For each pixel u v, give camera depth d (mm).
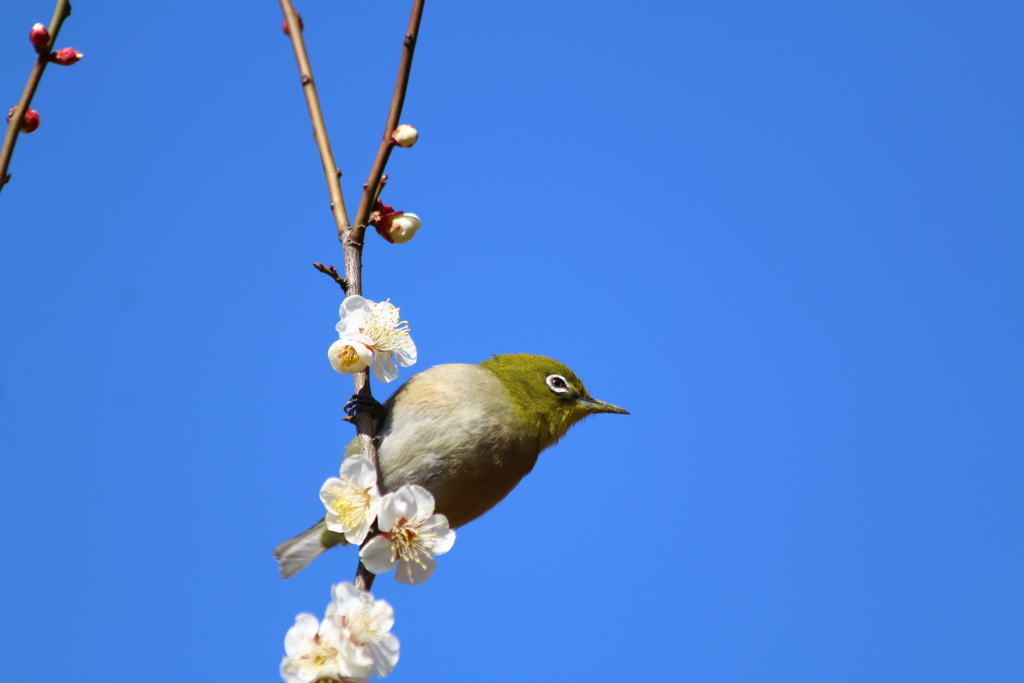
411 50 9078
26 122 8859
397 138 9148
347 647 7402
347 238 9312
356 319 9164
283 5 10195
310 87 9852
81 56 8750
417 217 9844
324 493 8289
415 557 8227
